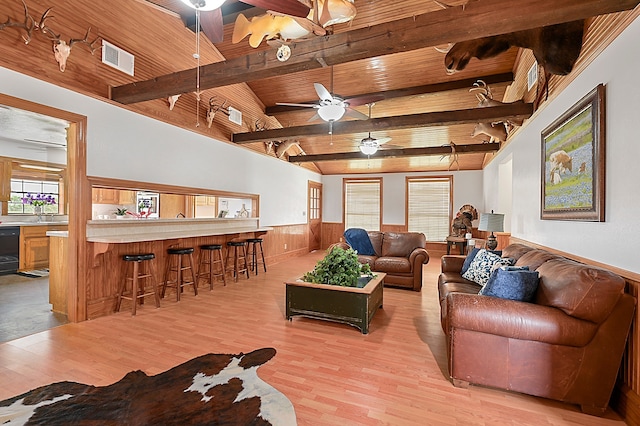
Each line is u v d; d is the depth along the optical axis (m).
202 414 1.81
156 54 4.10
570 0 1.84
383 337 3.00
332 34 2.52
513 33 2.68
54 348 2.68
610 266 2.12
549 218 3.13
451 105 5.92
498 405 1.96
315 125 5.18
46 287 4.68
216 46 4.84
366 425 1.76
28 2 2.90
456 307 2.12
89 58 3.41
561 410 1.93
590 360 1.88
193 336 2.97
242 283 5.16
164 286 4.29
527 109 3.88
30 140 5.66
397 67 4.99
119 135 3.71
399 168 8.86
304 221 8.64
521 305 2.04
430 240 8.61
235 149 5.74
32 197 6.39
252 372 2.31
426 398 2.02
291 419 1.79
